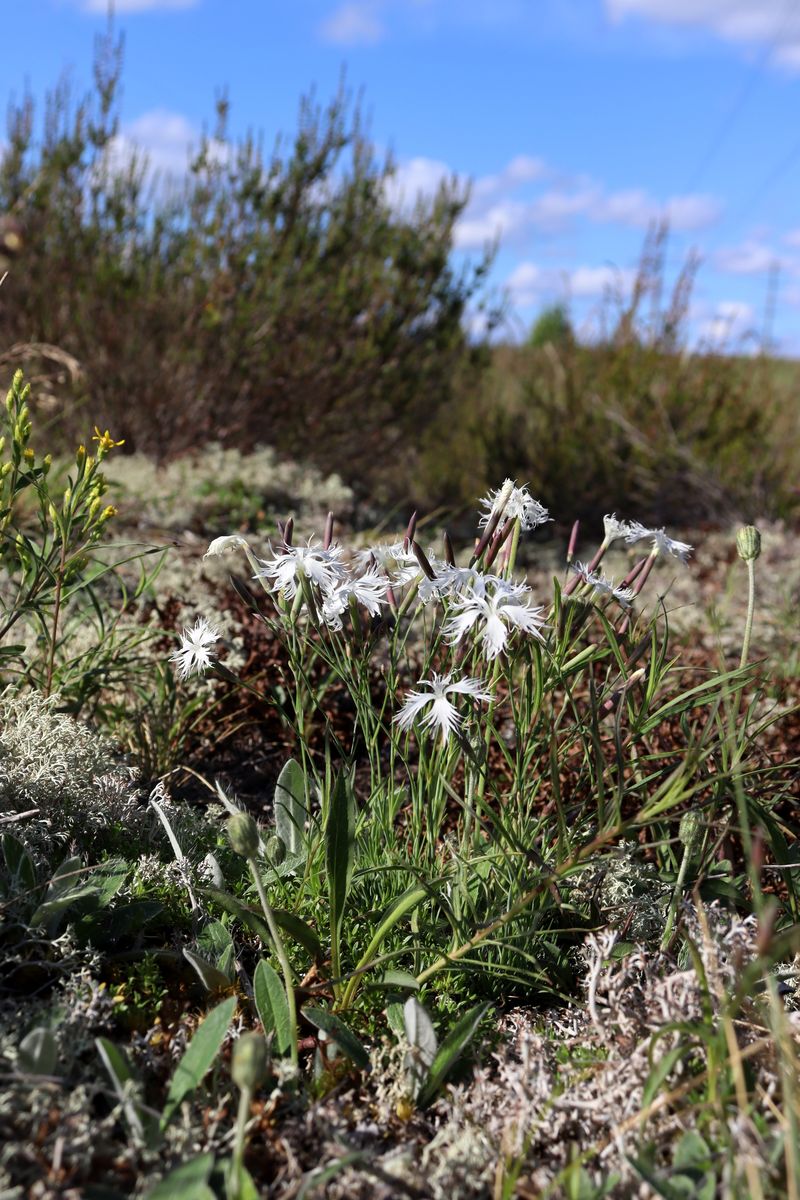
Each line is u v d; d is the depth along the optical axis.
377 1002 0.31
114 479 0.95
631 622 0.32
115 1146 0.24
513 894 0.31
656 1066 0.26
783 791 0.36
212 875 0.35
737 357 1.40
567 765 0.43
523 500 0.31
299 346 1.19
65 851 0.35
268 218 1.18
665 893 0.36
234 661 0.53
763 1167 0.22
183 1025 0.29
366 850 0.34
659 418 1.32
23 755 0.36
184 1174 0.22
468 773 0.31
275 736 0.54
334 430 1.29
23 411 0.38
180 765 0.48
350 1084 0.28
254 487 1.01
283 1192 0.24
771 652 0.70
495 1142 0.25
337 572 0.31
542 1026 0.31
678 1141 0.25
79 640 0.53
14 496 0.39
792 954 0.33
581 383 1.38
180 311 1.17
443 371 1.37
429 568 0.29
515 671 0.34
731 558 1.07
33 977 0.29
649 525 1.28
